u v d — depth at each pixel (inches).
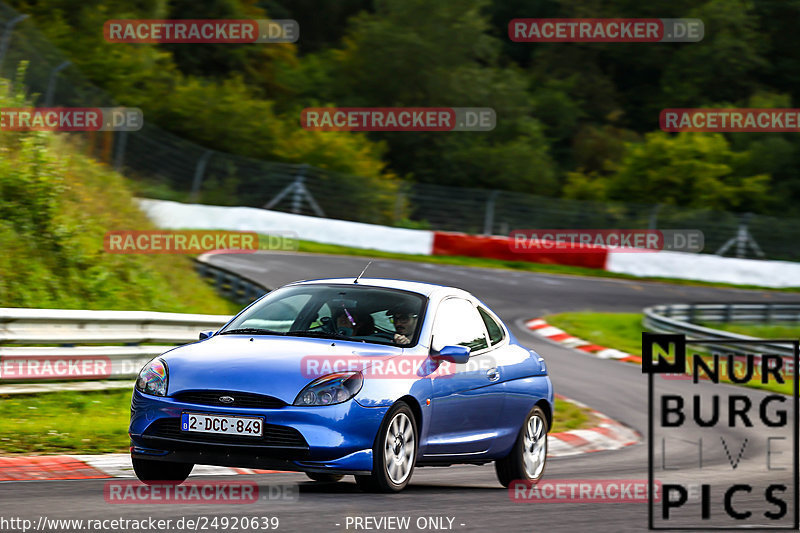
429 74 6899.6
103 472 938.1
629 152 6382.9
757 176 6530.5
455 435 924.6
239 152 5447.8
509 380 1000.2
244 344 866.1
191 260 2736.2
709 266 4626.0
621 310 3597.4
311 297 946.7
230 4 6801.2
